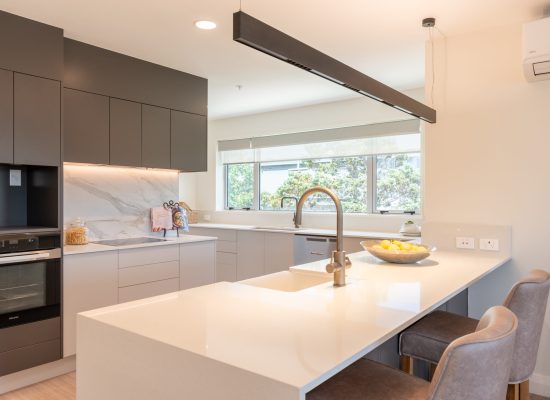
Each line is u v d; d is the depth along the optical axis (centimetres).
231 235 554
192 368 116
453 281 210
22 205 329
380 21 292
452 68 316
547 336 277
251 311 157
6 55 278
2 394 280
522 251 287
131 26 304
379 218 494
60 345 304
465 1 261
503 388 120
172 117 405
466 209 309
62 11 279
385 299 175
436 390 110
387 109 490
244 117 630
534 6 267
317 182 561
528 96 286
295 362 110
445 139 318
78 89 334
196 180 689
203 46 345
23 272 284
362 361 160
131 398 133
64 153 324
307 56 176
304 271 237
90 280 320
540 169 282
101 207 383
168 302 170
